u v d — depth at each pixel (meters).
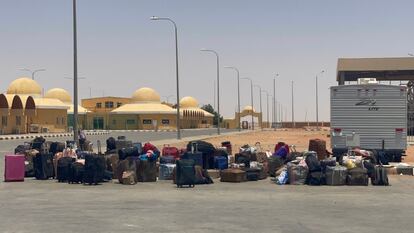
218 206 13.61
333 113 24.92
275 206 13.61
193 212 12.65
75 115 28.95
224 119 174.38
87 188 17.69
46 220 11.58
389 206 13.62
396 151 24.39
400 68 67.12
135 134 91.56
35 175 20.59
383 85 24.48
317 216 12.06
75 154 21.42
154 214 12.35
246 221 11.42
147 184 18.83
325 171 18.52
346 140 24.64
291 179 18.69
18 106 84.06
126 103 147.00
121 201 14.56
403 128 24.36
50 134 83.56
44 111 96.56
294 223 11.18
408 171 22.02
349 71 67.75
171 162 20.62
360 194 16.08
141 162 19.53
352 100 24.72
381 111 24.50
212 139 61.47
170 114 134.88
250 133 93.44
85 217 11.95
